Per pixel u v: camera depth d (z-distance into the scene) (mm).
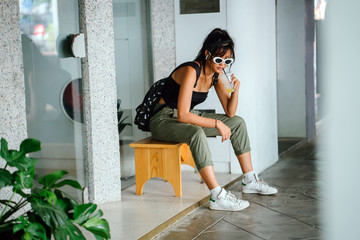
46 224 1542
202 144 3006
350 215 445
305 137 6523
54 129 2963
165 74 4238
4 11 2219
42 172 2883
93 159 3166
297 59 6453
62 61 2988
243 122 3379
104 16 3119
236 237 2498
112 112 3234
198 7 4129
